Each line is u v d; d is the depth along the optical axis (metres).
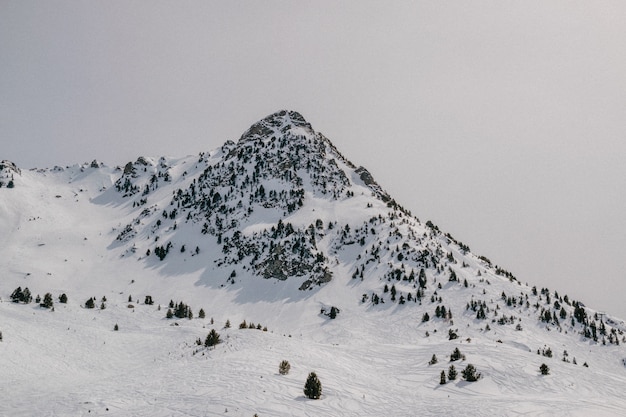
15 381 41.81
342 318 115.69
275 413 29.58
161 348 62.94
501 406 33.38
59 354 55.00
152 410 30.39
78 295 135.12
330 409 32.19
